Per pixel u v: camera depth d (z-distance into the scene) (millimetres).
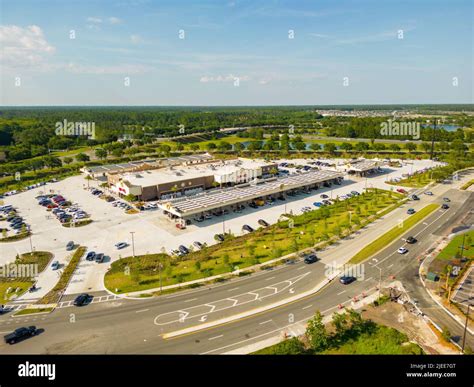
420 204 133125
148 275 83312
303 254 91375
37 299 74250
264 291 74312
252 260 84938
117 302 72062
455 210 124562
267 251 93938
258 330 61469
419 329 60438
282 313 66438
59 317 67125
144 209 136000
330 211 124000
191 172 173750
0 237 110812
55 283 81312
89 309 69750
